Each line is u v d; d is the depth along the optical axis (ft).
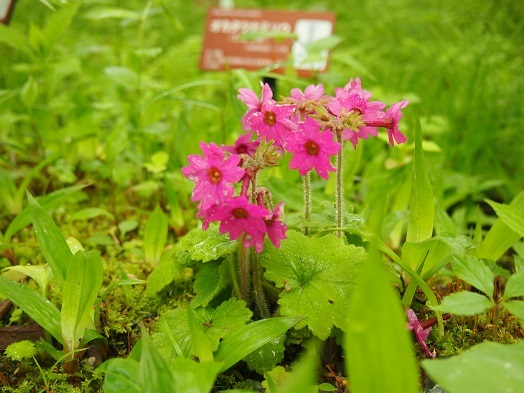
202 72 1.71
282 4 2.18
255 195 0.65
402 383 0.44
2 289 0.68
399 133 0.68
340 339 0.72
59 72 1.29
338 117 0.67
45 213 0.73
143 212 1.01
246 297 0.74
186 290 0.88
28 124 1.39
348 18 2.08
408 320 0.73
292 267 0.72
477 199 1.26
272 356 0.68
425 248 0.74
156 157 1.11
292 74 1.24
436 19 1.74
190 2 2.29
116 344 0.78
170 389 0.52
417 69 1.62
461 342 0.77
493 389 0.46
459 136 1.40
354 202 1.13
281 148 0.67
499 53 1.47
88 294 0.68
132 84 1.18
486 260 0.84
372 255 0.41
